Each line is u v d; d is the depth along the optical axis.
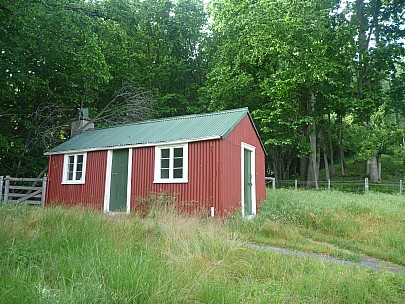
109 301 3.58
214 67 27.64
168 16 31.31
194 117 13.96
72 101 22.05
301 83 21.92
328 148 36.19
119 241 6.25
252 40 22.48
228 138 11.72
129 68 27.27
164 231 7.05
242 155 12.84
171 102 31.50
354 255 7.57
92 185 14.30
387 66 25.91
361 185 22.44
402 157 23.50
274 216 11.01
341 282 4.99
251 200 13.49
